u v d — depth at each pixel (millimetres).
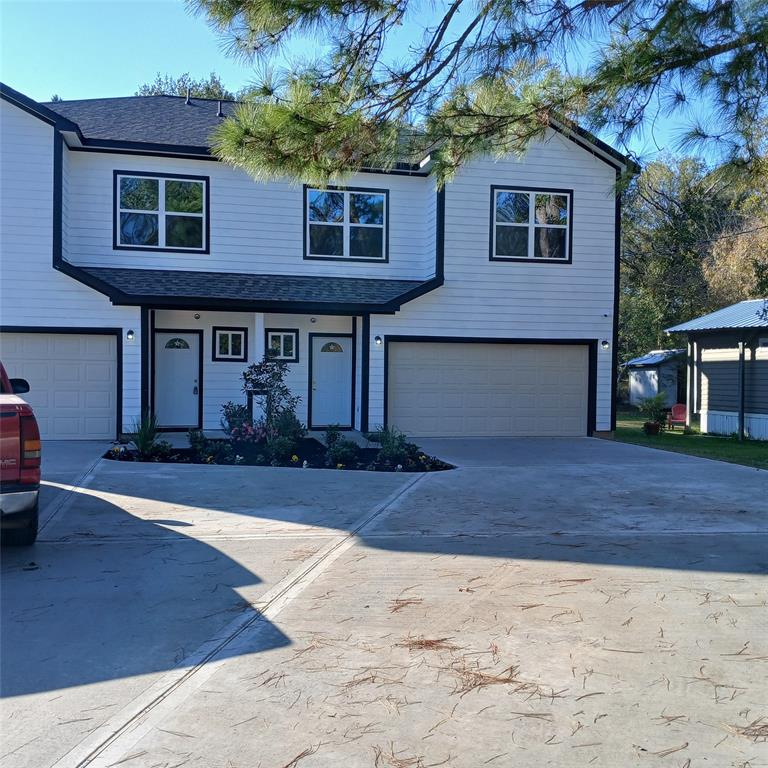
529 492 9508
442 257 15617
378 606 5117
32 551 6508
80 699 3709
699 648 4418
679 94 6336
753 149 6477
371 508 8445
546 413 16312
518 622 4820
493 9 5922
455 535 7199
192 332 16078
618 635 4609
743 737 3369
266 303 14430
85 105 17328
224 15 5652
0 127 13727
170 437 14758
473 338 15844
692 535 7273
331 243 16203
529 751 3242
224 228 15633
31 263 13922
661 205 28359
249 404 15477
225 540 6945
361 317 15867
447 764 3133
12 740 3314
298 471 11016
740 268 25344
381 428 14500
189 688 3838
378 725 3463
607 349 16422
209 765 3121
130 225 15211
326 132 6094
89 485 9547
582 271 16266
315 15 5762
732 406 19391
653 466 11891
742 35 5801
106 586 5543
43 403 14203
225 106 18578
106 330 14188
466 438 15859
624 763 3152
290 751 3230
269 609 5055
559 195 16109
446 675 4008
